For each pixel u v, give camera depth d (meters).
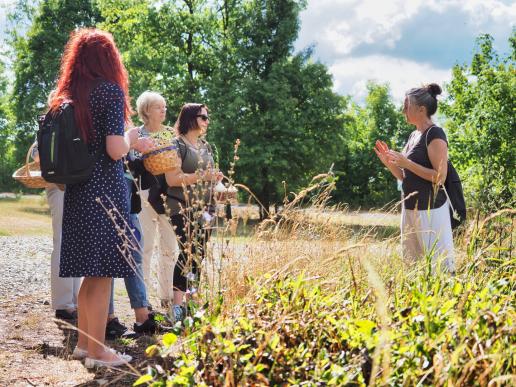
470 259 3.38
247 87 26.92
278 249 3.69
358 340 2.36
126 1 32.03
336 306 2.80
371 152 49.62
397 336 2.27
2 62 41.19
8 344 4.08
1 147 46.94
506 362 2.17
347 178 49.44
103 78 3.42
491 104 18.86
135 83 28.11
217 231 3.56
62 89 3.44
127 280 4.50
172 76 29.23
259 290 2.89
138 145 3.70
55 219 4.90
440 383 1.96
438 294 2.71
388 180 48.75
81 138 3.32
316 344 2.52
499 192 4.52
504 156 17.58
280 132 27.14
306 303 2.77
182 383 2.19
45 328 4.57
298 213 4.07
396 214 4.65
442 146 4.27
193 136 4.79
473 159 18.11
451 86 20.56
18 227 17.69
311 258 3.56
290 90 27.44
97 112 3.38
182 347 2.53
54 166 3.29
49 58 34.97
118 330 4.41
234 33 29.23
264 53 28.27
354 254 3.59
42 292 6.25
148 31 31.00
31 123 35.53
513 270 3.22
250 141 26.53
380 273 3.45
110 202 3.43
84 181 3.41
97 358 3.55
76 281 5.14
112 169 3.46
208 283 3.18
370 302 2.88
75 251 3.42
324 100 28.11
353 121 29.50
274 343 2.34
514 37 20.36
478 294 2.61
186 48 31.02
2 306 5.39
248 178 26.45
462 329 2.17
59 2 35.84
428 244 4.18
